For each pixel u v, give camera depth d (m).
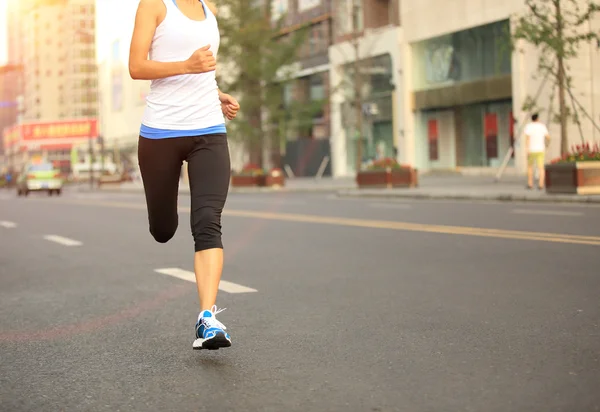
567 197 16.84
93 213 19.92
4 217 19.03
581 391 3.44
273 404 3.42
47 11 162.00
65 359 4.45
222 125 4.43
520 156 32.84
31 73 170.62
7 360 4.46
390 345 4.52
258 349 4.54
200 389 3.71
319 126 49.09
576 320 5.05
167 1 4.24
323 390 3.62
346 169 46.16
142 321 5.58
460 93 36.34
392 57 40.66
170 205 4.55
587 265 7.55
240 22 39.78
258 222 14.55
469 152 36.59
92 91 147.12
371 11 42.56
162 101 4.33
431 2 38.03
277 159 51.56
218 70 40.19
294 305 6.01
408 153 39.91
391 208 17.44
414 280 7.07
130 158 91.31
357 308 5.79
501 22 34.03
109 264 9.08
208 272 4.27
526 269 7.45
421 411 3.23
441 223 12.88
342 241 10.69
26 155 137.75
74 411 3.43
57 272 8.49
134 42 4.18
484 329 4.87
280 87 40.22
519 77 32.44
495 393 3.46
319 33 48.22
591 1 20.56
